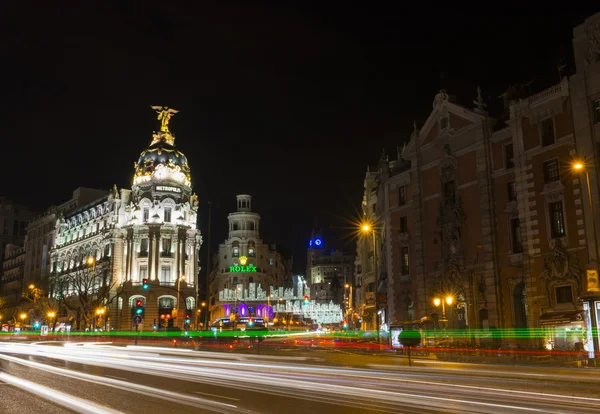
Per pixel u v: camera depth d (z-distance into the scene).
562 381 21.70
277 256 169.38
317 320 143.12
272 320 134.62
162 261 106.38
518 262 48.00
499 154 50.97
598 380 22.03
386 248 65.50
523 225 46.69
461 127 54.56
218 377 23.55
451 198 55.06
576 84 43.69
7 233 174.75
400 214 61.84
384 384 20.42
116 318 105.88
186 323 80.06
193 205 113.50
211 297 150.00
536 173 46.22
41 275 135.00
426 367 29.58
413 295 58.25
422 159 59.09
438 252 55.91
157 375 24.55
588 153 42.22
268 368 28.61
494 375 24.22
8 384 20.64
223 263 150.38
